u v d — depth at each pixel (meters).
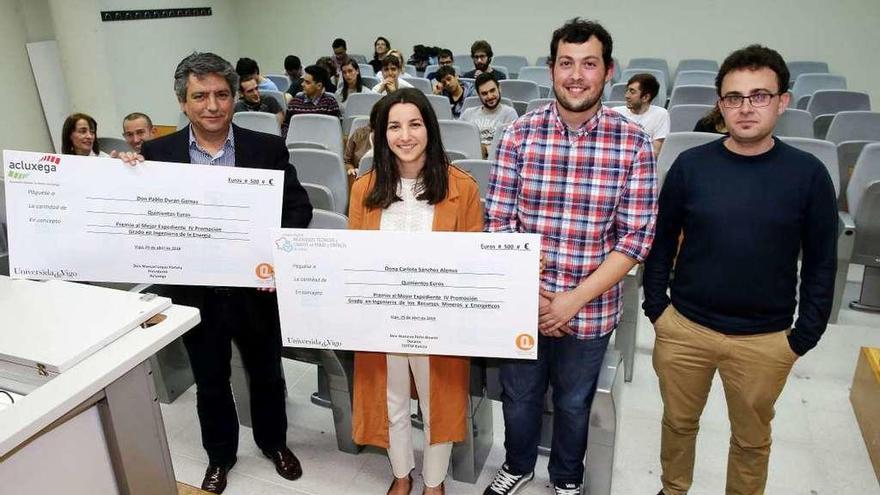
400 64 5.58
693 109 4.54
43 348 0.96
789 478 1.98
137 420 1.04
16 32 5.24
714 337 1.49
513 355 1.55
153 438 1.08
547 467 2.04
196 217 1.58
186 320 1.10
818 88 6.30
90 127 3.35
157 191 1.55
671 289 1.59
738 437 1.60
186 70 1.53
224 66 1.56
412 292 1.52
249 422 2.28
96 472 1.00
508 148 1.57
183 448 2.21
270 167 1.71
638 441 2.18
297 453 2.17
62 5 5.21
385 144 1.53
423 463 1.94
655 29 7.49
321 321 1.59
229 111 1.60
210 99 1.54
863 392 2.21
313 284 1.55
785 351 1.44
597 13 7.63
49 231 1.56
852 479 1.97
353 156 3.58
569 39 1.38
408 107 1.47
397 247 1.48
